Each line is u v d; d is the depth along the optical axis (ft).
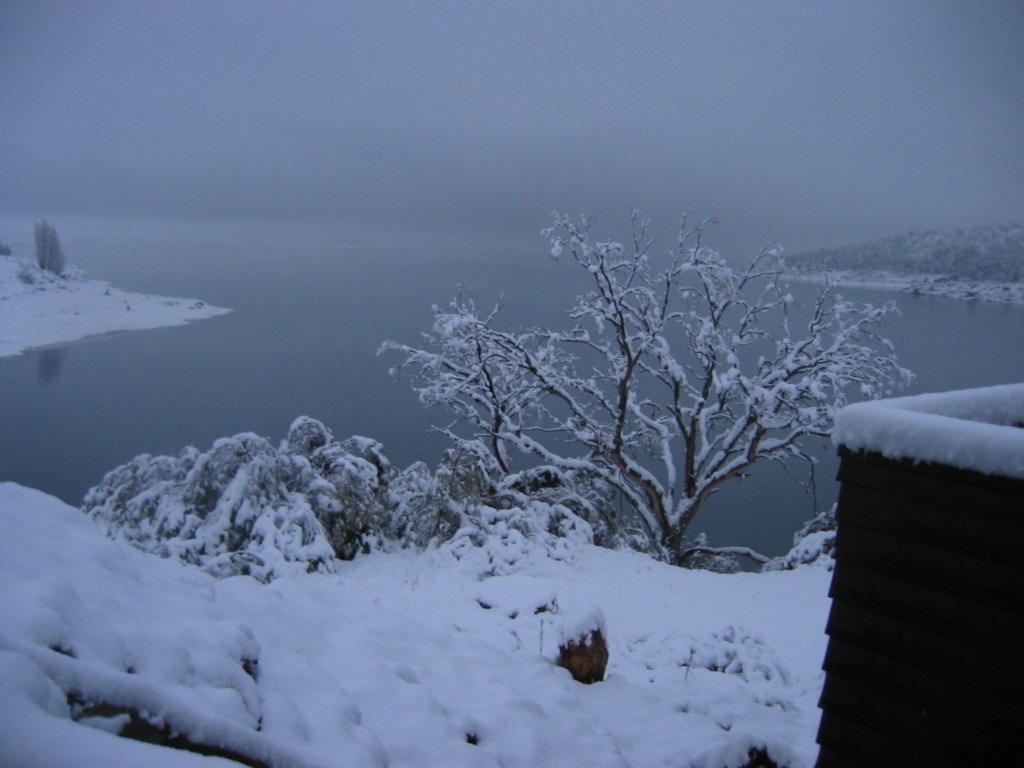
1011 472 8.59
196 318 162.71
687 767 14.07
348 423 85.97
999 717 8.85
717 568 60.23
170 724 7.73
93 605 10.40
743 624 27.50
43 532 12.24
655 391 70.69
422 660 15.25
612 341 60.64
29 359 111.75
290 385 103.91
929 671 9.36
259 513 33.40
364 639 15.01
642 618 26.73
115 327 140.97
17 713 6.41
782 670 22.58
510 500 43.62
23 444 74.64
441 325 56.39
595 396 60.75
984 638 8.95
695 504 56.90
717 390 53.98
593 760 12.96
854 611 9.98
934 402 10.73
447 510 37.93
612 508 53.42
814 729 18.01
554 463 55.67
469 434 76.79
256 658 11.68
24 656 7.30
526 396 60.13
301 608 15.40
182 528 33.04
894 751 9.64
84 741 6.38
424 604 24.73
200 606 12.64
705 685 20.51
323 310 177.78
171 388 100.27
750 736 15.19
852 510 9.96
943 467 9.10
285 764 8.20
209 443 77.20
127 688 7.68
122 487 37.45
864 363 52.85
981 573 8.95
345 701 11.74
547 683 15.83
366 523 38.34
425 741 11.76
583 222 55.88
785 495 80.69
